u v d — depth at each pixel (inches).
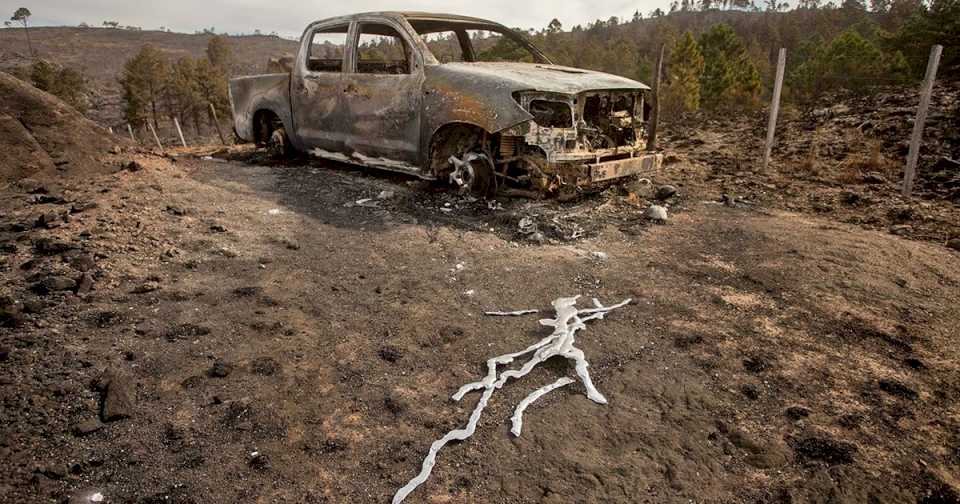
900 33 888.9
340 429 92.3
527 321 129.8
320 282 147.7
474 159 208.8
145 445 86.5
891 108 423.5
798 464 86.0
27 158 222.2
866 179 256.1
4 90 231.8
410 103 215.9
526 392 103.4
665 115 788.0
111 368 104.4
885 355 115.8
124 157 259.1
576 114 194.1
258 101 285.3
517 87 187.6
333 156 258.5
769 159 310.3
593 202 218.2
